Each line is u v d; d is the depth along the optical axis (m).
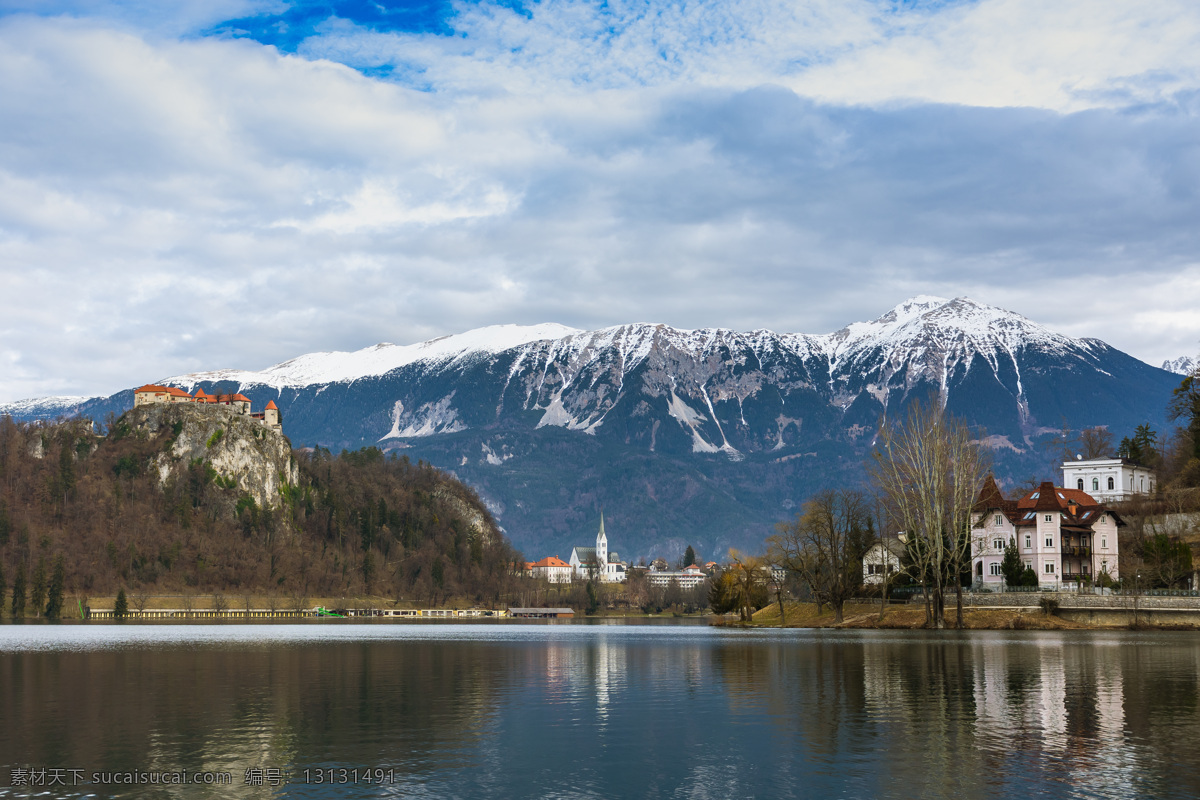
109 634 181.00
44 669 87.56
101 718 55.06
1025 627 146.50
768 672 79.50
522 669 86.00
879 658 91.69
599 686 70.56
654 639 144.25
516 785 38.69
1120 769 40.81
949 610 157.50
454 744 46.84
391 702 61.91
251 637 164.25
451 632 191.62
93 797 37.16
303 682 74.69
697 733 49.62
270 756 44.00
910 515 156.00
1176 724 51.41
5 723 53.28
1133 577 161.12
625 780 39.53
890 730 50.06
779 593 197.38
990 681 70.31
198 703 61.69
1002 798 36.50
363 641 146.38
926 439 151.12
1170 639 120.25
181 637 164.62
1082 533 173.25
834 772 40.66
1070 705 58.22
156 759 43.53
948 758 43.12
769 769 41.25
